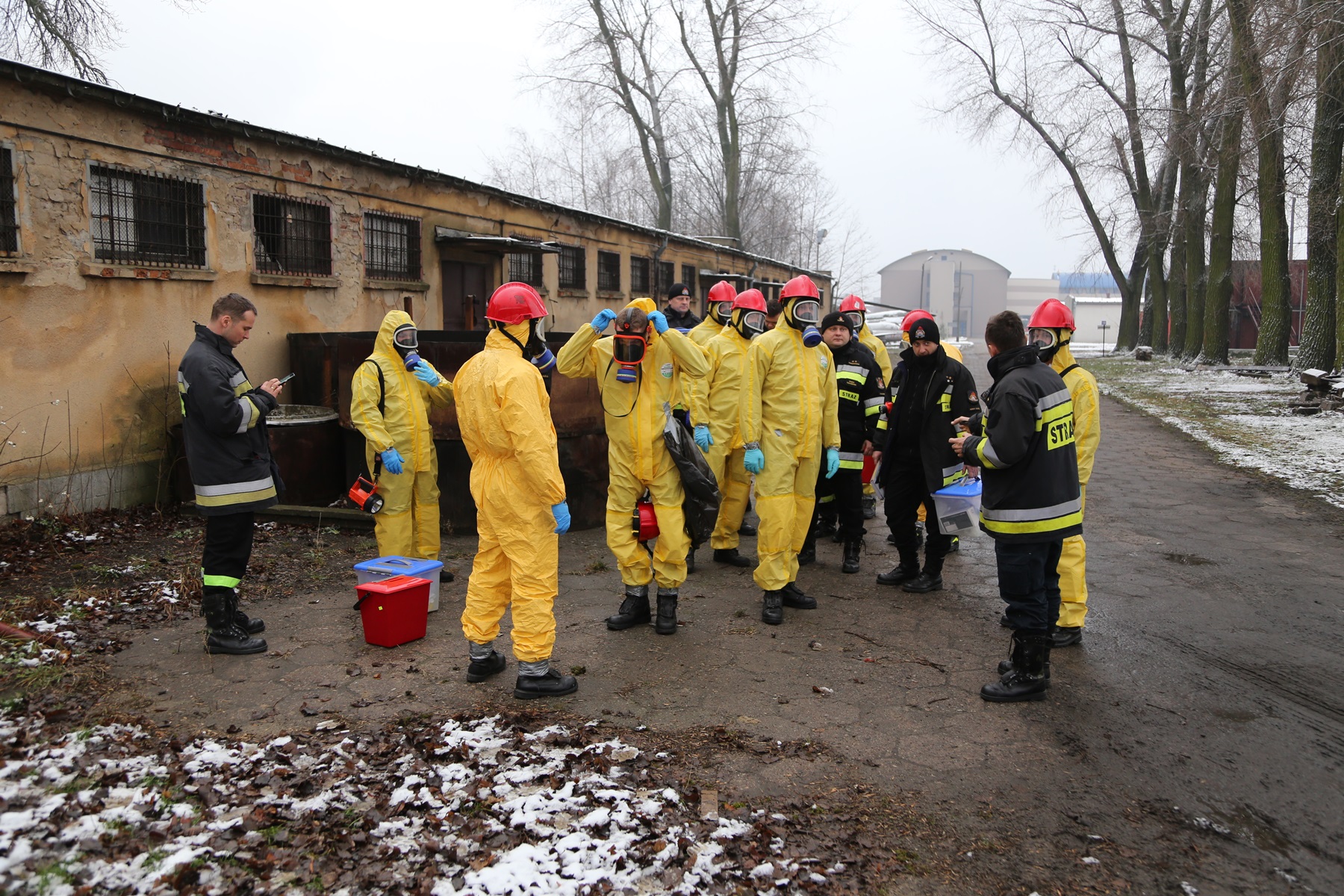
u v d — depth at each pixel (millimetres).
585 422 7336
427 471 5680
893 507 5891
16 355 6391
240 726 3619
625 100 30750
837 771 3393
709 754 3498
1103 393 19172
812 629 5074
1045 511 3957
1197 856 2865
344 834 2811
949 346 6809
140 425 7316
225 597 4418
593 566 6305
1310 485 9219
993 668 4500
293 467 7379
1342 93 15953
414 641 4727
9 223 6324
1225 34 19172
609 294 17344
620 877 2641
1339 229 15344
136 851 2621
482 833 2842
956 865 2803
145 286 7363
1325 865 2828
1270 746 3650
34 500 6516
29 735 3299
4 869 2447
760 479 5102
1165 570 6336
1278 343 21531
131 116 7199
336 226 9617
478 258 12602
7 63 6141
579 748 3480
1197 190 25453
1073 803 3184
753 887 2645
